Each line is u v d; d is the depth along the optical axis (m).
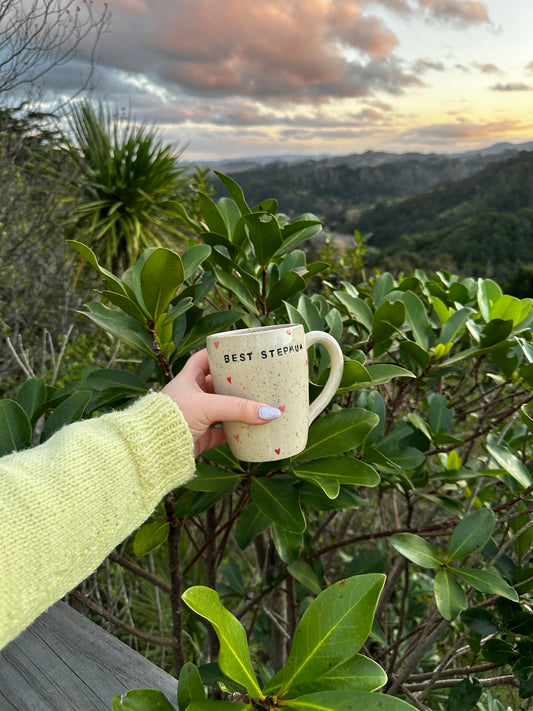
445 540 1.92
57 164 5.81
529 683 1.04
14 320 4.36
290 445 0.83
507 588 0.94
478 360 1.55
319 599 0.57
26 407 1.12
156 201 6.54
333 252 4.36
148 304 0.88
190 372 0.87
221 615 0.56
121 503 0.68
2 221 4.39
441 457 1.57
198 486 0.96
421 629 1.45
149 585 2.44
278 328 0.85
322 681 0.55
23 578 0.58
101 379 1.03
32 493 0.61
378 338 1.20
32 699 0.77
